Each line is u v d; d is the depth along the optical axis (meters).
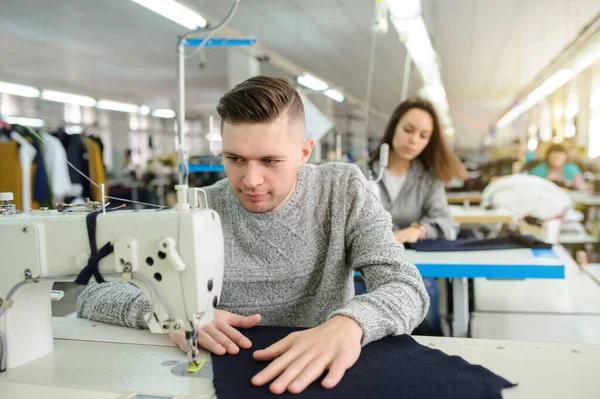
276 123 0.85
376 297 0.92
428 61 6.31
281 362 0.78
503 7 4.75
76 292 1.80
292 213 1.10
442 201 2.42
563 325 1.88
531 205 4.20
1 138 4.23
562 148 5.16
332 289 1.12
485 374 0.76
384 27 3.11
